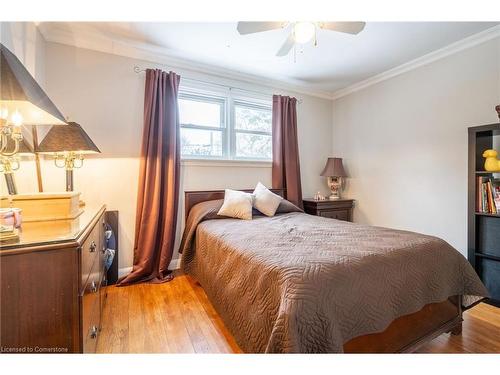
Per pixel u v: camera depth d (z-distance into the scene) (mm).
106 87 2531
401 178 3092
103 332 1658
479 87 2379
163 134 2709
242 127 3398
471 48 2430
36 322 845
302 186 3848
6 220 867
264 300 1181
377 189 3393
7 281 807
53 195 1252
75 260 906
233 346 1533
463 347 1513
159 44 2539
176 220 2756
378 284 1220
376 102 3393
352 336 1093
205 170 3059
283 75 3328
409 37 2400
